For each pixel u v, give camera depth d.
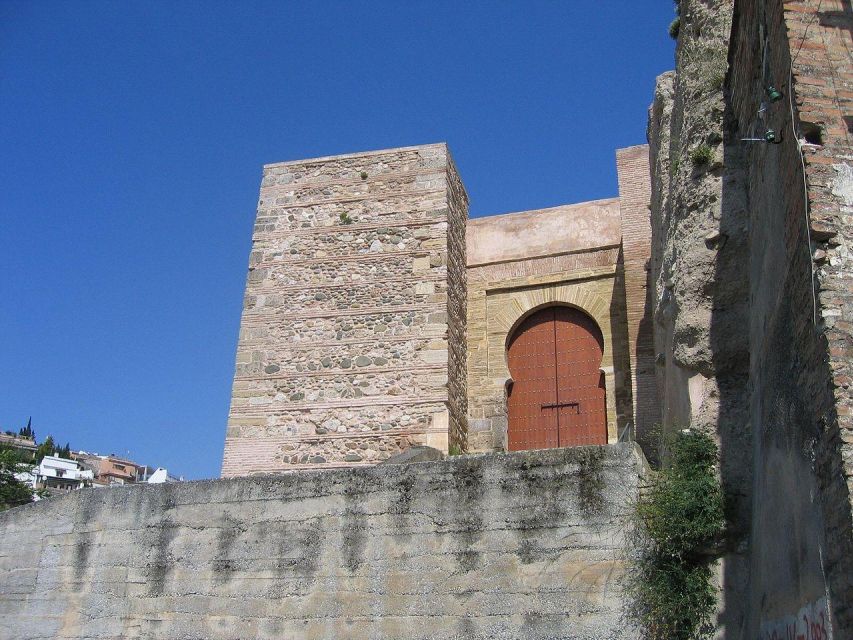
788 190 8.24
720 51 12.16
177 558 13.15
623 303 20.58
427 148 21.80
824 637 6.81
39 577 14.15
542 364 21.23
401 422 19.25
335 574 12.00
